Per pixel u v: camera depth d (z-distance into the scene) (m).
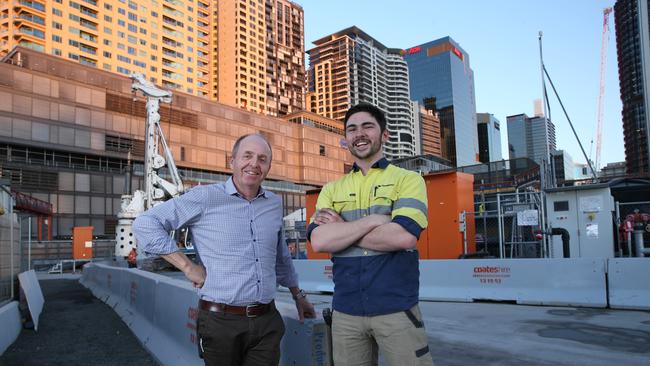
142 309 7.15
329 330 2.90
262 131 104.25
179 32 117.12
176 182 22.41
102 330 7.61
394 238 2.25
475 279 10.20
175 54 115.69
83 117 72.38
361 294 2.36
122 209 22.23
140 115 78.94
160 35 111.69
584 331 6.74
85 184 69.50
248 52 141.25
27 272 10.12
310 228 2.58
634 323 7.24
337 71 198.25
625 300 8.53
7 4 86.19
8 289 7.78
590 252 12.17
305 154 114.19
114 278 10.96
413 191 2.38
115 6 101.94
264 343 2.73
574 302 9.00
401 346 2.26
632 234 12.86
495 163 22.36
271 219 2.87
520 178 20.75
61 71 71.69
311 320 3.01
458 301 10.21
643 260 8.54
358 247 2.42
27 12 87.12
